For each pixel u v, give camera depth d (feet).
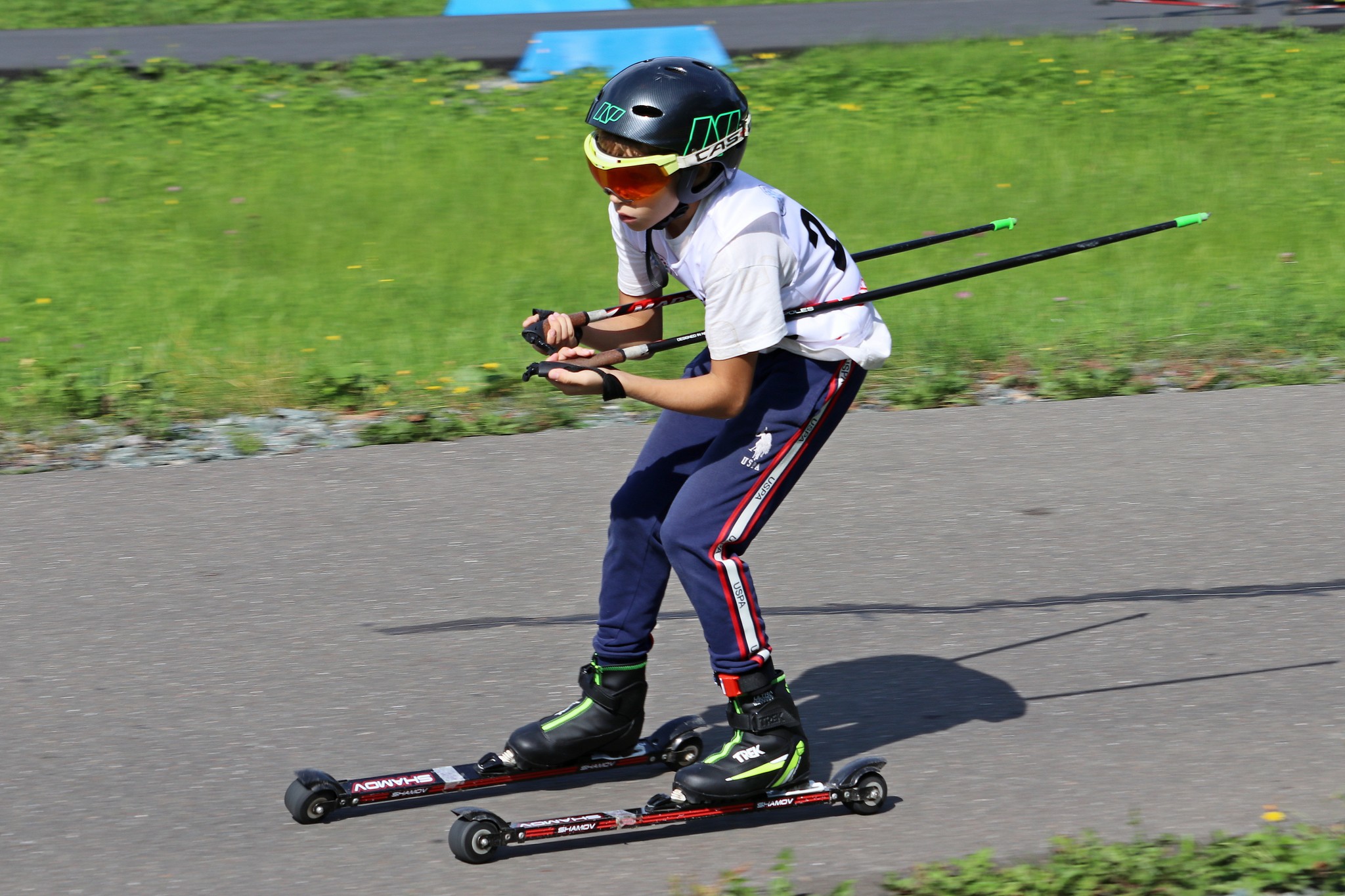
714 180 37.37
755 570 58.70
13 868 37.65
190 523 63.21
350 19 195.31
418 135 139.33
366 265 107.04
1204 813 39.99
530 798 42.01
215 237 112.88
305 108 145.28
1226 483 67.72
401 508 65.00
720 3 211.20
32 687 48.44
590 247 111.55
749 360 37.50
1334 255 110.01
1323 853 36.27
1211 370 85.10
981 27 183.93
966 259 109.81
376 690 48.49
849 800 40.16
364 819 40.37
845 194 124.26
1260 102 150.51
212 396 79.87
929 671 50.11
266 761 43.65
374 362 85.71
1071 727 45.80
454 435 75.10
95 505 65.26
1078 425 75.97
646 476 41.27
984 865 36.60
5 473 69.46
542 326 40.81
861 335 39.24
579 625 53.72
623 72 37.22
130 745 44.57
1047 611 54.80
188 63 156.87
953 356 86.43
